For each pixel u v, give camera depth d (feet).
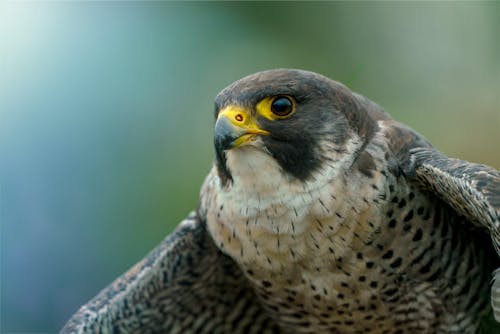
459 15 51.24
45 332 42.93
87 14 49.01
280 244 30.76
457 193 28.78
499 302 27.48
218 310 34.88
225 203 31.32
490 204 27.17
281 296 32.17
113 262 44.83
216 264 33.71
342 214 30.14
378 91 50.52
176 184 46.93
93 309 33.40
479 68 51.78
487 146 50.98
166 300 33.94
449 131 50.75
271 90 30.37
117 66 48.44
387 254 30.42
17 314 42.86
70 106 47.16
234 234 31.35
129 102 48.01
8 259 43.29
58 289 43.70
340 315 31.71
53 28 48.52
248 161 30.45
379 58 50.67
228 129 30.30
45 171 45.06
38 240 43.93
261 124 30.32
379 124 31.40
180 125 48.24
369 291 30.94
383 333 31.99
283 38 49.90
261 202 30.63
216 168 31.53
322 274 30.94
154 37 49.16
